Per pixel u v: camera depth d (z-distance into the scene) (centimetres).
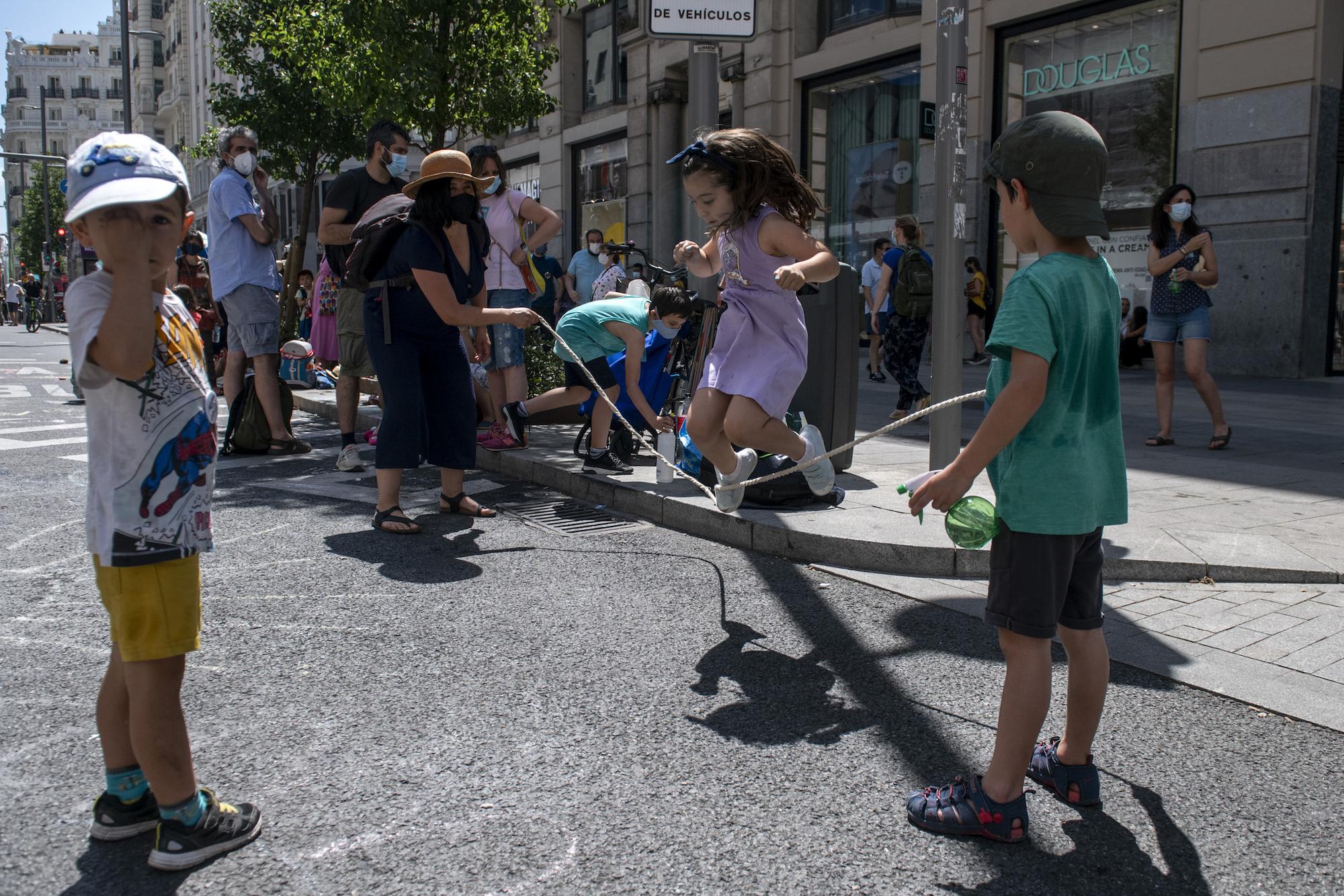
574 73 2202
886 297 1222
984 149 1458
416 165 986
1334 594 408
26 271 6800
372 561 454
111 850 223
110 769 225
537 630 365
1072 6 1347
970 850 226
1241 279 1208
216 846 219
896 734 283
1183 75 1240
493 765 262
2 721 286
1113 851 228
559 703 301
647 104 1920
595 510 573
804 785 254
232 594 404
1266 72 1165
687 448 571
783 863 219
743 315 406
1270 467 649
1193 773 264
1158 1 1268
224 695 304
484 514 551
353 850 222
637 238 1978
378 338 506
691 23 597
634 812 239
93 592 404
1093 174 227
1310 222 1154
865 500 537
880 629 372
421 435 524
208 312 1129
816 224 1728
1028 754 230
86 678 317
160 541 207
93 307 198
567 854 221
